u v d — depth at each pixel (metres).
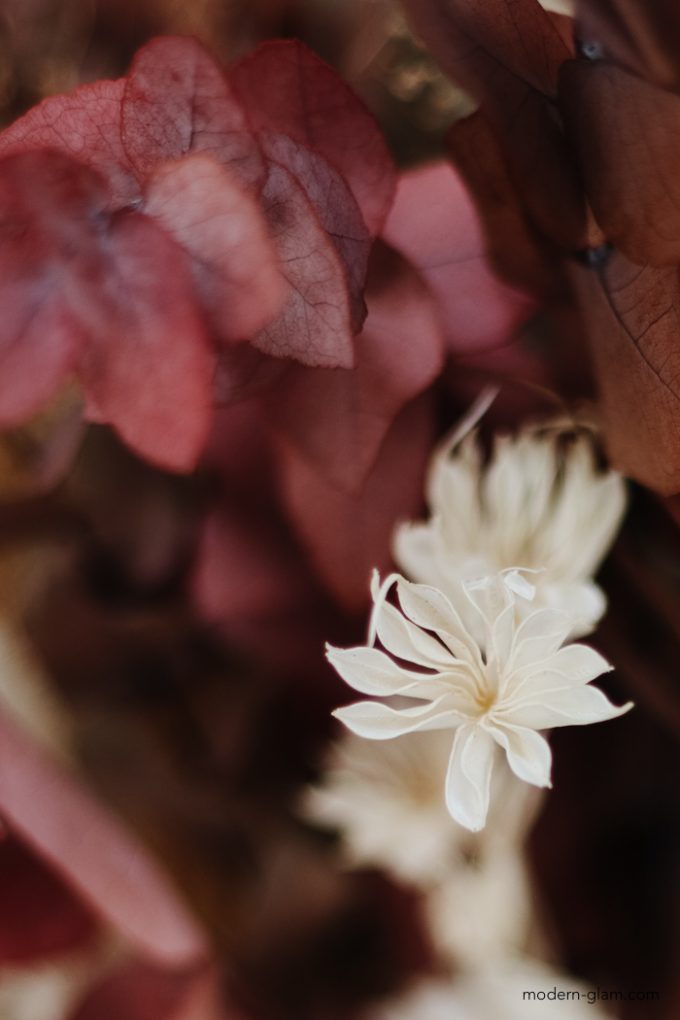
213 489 0.27
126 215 0.20
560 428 0.23
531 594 0.20
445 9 0.20
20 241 0.20
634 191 0.20
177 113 0.20
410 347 0.22
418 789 0.26
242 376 0.20
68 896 0.26
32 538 0.27
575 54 0.21
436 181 0.23
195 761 0.29
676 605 0.24
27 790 0.24
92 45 0.26
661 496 0.22
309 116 0.21
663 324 0.21
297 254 0.20
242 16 0.26
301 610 0.26
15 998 0.29
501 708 0.20
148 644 0.28
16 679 0.28
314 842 0.28
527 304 0.23
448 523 0.22
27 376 0.20
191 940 0.24
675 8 0.20
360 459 0.22
